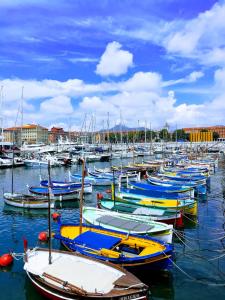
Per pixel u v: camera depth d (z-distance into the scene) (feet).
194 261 65.05
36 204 107.76
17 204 109.40
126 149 361.10
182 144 444.96
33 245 73.77
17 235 81.87
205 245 74.28
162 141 469.98
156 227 70.74
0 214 104.06
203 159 272.10
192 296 52.13
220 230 85.40
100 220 74.28
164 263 56.29
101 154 313.12
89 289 44.73
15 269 61.11
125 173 180.14
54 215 94.94
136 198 105.91
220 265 62.90
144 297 44.96
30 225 91.35
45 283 47.42
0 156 263.08
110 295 43.09
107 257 55.57
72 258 54.75
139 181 162.81
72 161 269.23
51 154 310.65
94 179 162.30
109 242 60.54
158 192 110.83
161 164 226.38
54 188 128.26
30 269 51.29
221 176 196.75
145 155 365.20
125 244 61.98
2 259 62.23
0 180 184.03
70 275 48.21
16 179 188.55
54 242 75.41
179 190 122.42
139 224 71.61
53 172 224.94
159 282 56.54
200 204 118.52
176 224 85.66
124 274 48.83
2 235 81.82
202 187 133.59
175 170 199.93
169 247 57.52
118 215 81.15
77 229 70.85
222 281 56.65
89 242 60.64
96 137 481.46
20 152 303.89
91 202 121.90
